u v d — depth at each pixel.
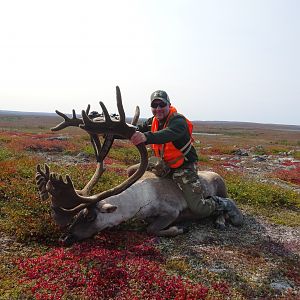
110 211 5.29
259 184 10.66
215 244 6.03
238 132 84.00
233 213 6.93
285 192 9.92
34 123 73.88
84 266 4.62
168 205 6.29
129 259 4.86
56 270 4.48
